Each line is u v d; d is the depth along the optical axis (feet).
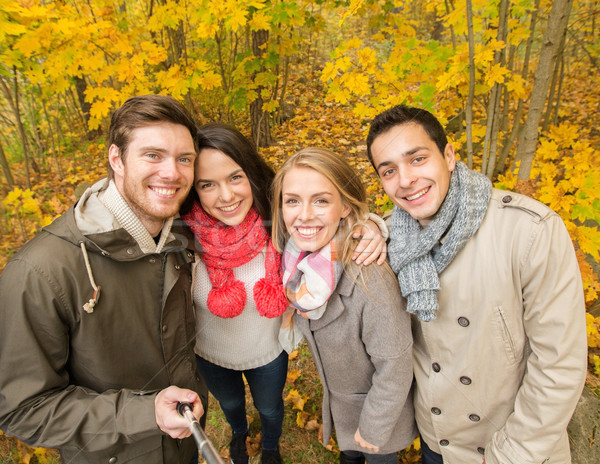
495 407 3.34
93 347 2.71
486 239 2.88
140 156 2.47
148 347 3.00
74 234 2.53
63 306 2.50
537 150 4.48
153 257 2.86
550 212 2.74
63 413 2.56
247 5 4.50
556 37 4.00
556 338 2.73
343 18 3.91
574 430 4.73
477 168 5.21
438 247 3.03
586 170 4.09
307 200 2.94
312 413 6.15
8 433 2.64
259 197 3.37
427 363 3.59
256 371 4.33
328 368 3.83
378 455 4.24
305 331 3.65
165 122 2.46
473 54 4.14
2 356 2.46
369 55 4.31
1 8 3.42
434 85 4.44
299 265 3.20
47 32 3.67
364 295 3.11
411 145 2.74
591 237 4.27
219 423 6.07
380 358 3.29
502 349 3.04
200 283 3.64
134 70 4.36
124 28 4.62
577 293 2.71
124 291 2.75
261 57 4.78
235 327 3.88
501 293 2.87
